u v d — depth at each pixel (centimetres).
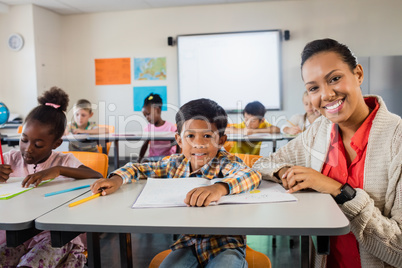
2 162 148
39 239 125
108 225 85
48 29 554
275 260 213
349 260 116
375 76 478
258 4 528
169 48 558
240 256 103
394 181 103
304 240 100
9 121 504
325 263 114
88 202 106
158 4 536
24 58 529
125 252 120
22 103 535
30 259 116
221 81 546
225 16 538
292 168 112
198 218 89
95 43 578
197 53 547
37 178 127
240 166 123
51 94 198
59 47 580
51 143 149
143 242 245
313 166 127
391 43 506
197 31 548
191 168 136
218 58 543
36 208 101
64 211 97
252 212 93
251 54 535
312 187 108
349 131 117
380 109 111
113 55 575
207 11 543
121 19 568
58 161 155
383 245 97
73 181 137
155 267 120
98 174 151
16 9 523
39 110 148
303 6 519
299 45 525
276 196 106
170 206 99
